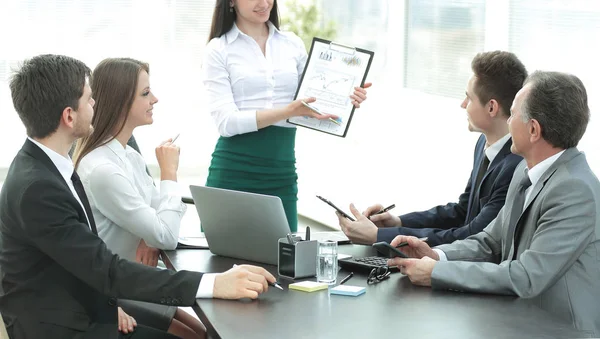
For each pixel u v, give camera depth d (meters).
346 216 3.13
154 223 2.96
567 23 4.20
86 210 2.43
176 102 8.12
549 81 2.49
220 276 2.38
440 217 3.39
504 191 3.02
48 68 2.29
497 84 3.04
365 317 2.20
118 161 3.02
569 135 2.48
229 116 3.50
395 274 2.68
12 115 7.62
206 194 2.87
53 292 2.29
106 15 7.80
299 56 3.69
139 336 2.83
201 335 3.12
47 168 2.29
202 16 8.04
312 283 2.53
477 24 5.03
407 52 5.89
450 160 5.37
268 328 2.10
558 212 2.42
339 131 3.46
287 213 3.68
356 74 3.47
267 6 3.51
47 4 7.60
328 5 7.11
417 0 5.73
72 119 2.33
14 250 2.28
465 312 2.25
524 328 2.11
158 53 7.99
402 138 5.95
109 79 2.99
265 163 3.58
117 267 2.30
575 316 2.43
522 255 2.45
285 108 3.41
